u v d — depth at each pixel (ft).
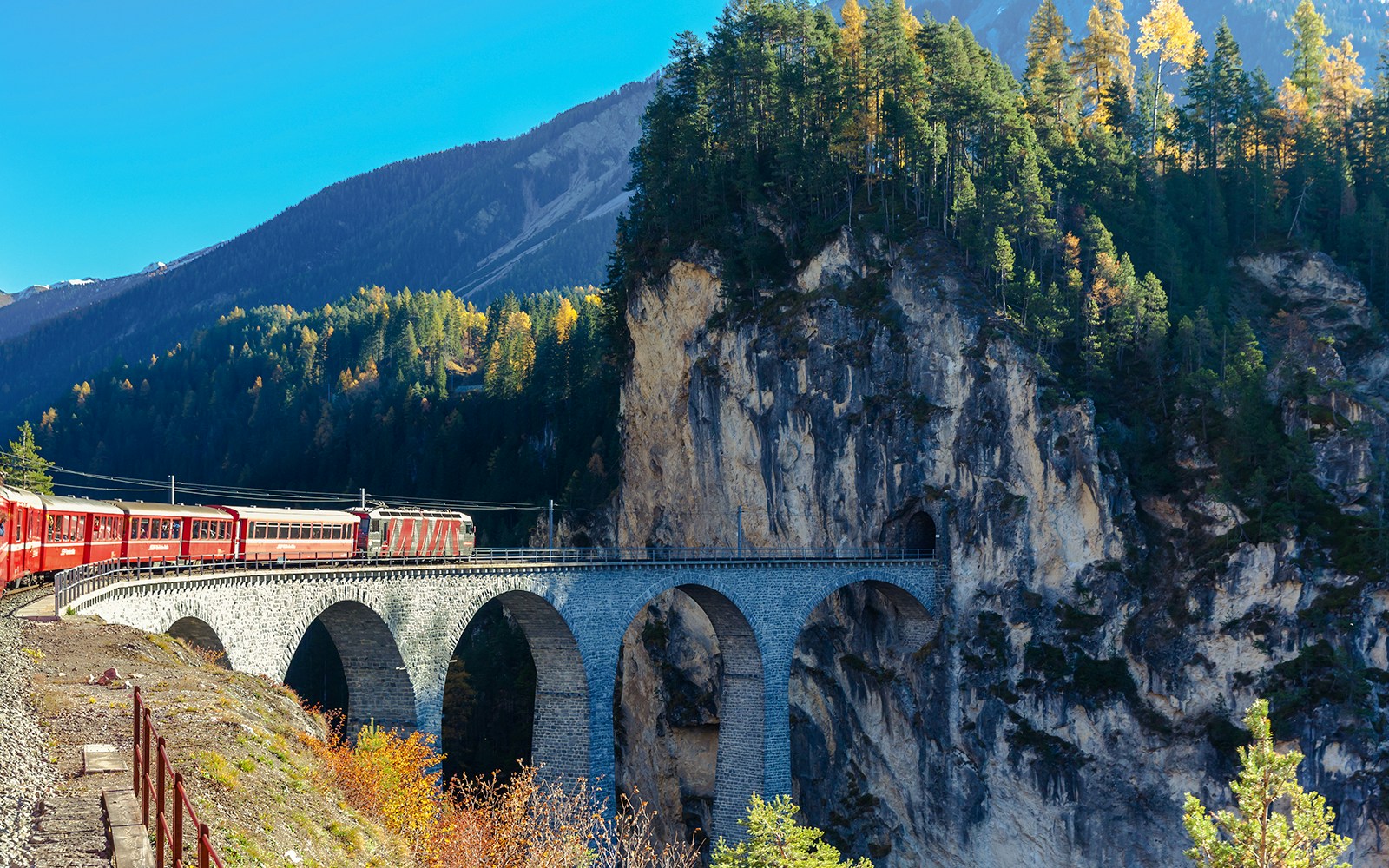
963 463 314.55
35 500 144.66
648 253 386.11
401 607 185.37
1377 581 260.83
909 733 310.45
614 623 229.04
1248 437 285.43
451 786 151.12
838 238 347.36
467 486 534.78
